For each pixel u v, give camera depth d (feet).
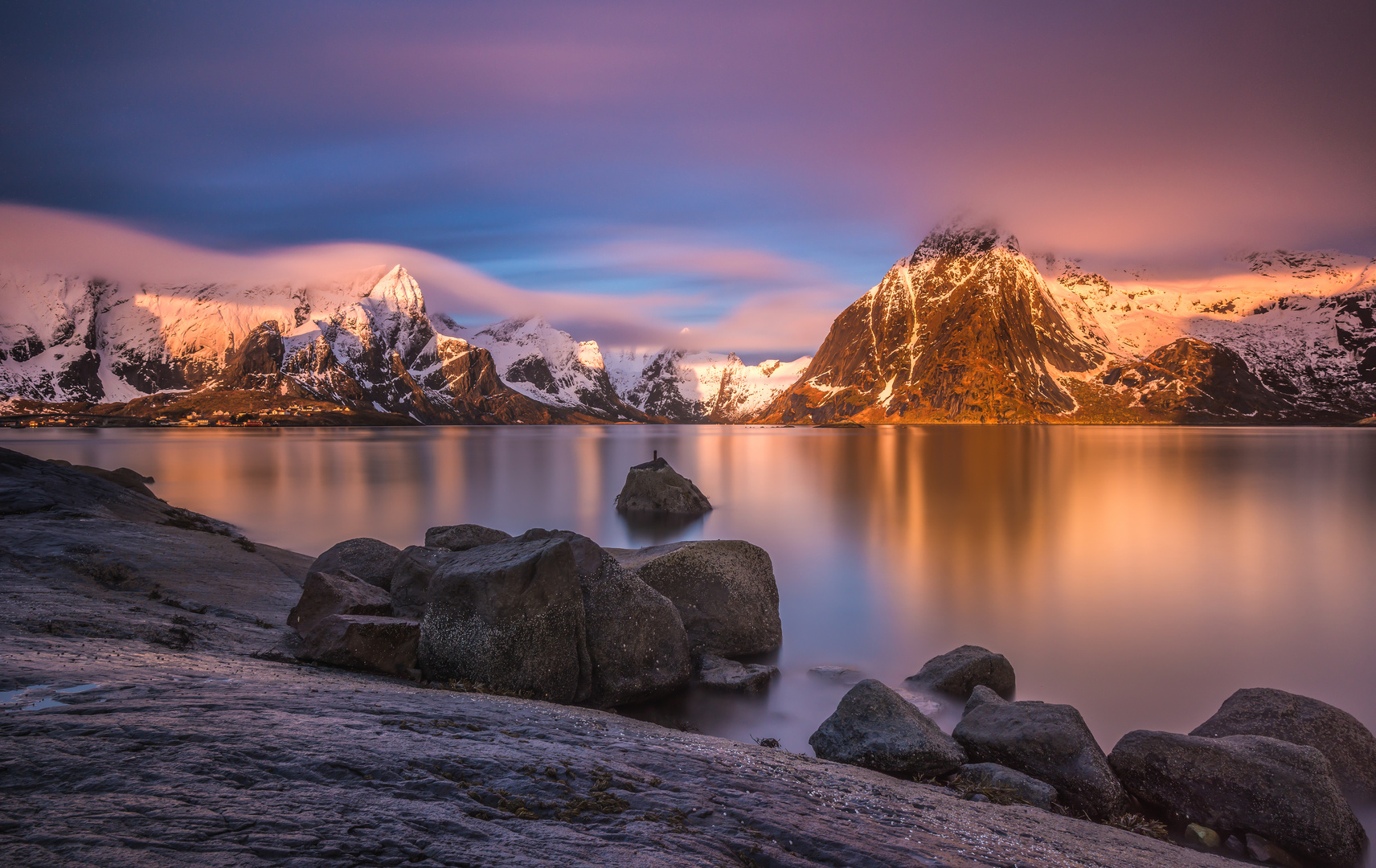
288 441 644.27
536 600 52.85
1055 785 42.78
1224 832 40.50
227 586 69.72
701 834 22.54
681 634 61.57
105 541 77.46
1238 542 140.46
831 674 66.33
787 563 121.19
